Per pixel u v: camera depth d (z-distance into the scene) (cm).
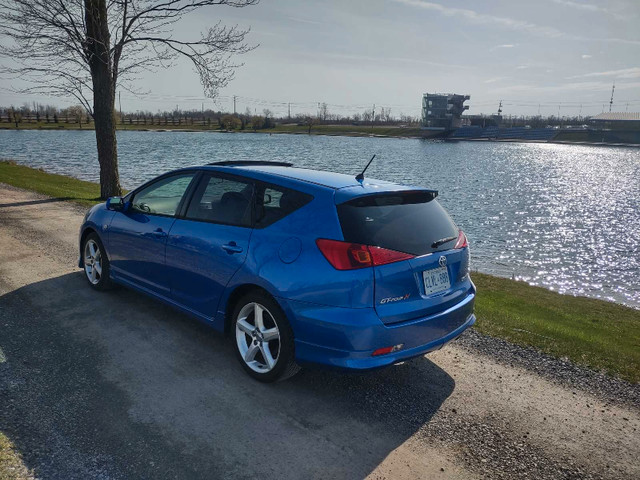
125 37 1238
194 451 284
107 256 512
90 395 336
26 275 591
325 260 313
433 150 9294
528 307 771
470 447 307
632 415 360
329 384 374
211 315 394
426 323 331
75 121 11931
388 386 379
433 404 356
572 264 1474
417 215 354
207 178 418
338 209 325
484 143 13938
